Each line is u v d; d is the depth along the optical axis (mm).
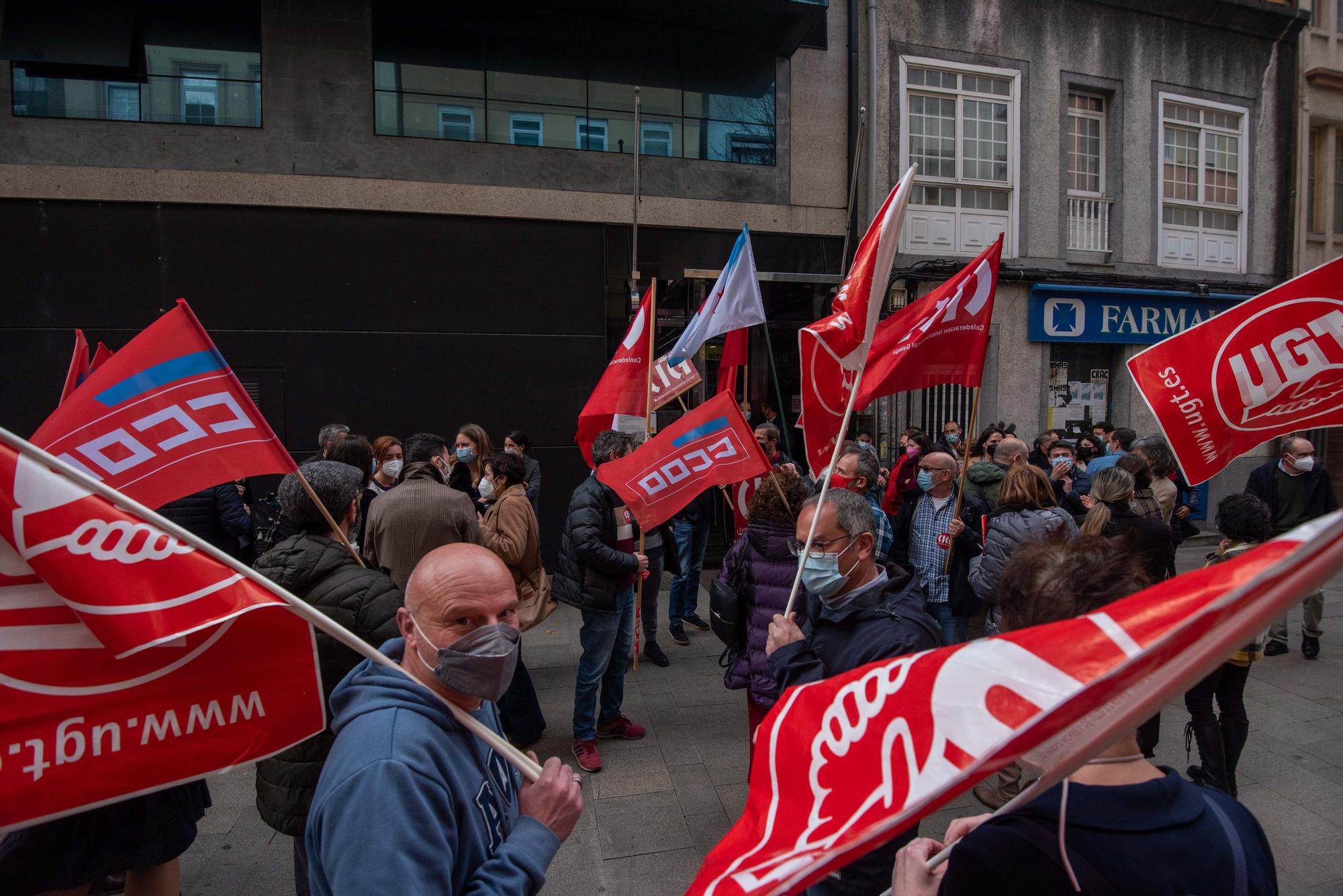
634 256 7492
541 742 4133
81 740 1343
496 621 1446
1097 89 9680
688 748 4070
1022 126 9336
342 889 1168
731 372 5684
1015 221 9398
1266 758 3879
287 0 7016
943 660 1096
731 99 8289
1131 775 1005
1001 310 9383
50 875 1959
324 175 7129
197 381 2113
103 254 6715
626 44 7945
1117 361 9984
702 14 7836
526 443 6277
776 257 8438
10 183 6543
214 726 1460
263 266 7012
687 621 6180
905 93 8891
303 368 7109
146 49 6824
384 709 1360
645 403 5203
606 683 4121
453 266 7430
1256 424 2566
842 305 2352
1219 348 2611
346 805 1223
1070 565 1116
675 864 3072
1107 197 9828
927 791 983
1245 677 3373
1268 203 10539
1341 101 10906
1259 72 10398
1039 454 7918
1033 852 926
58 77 6695
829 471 2186
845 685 1290
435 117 7461
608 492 4023
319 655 2143
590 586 3857
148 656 1403
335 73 7145
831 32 8586
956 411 9258
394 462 4973
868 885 1940
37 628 1315
